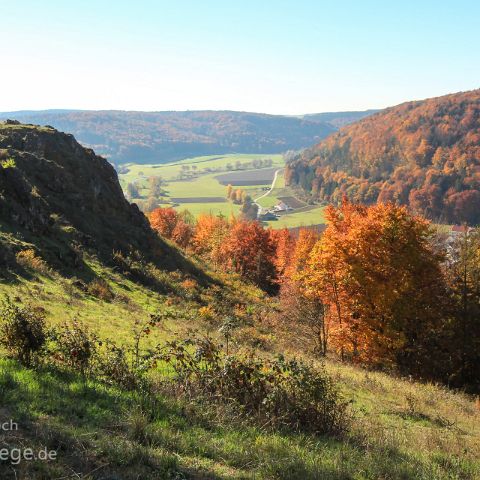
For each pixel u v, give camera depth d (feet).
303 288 105.29
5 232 94.02
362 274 87.35
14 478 16.60
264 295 178.81
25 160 139.13
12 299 58.75
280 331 104.99
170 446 22.40
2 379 25.50
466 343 94.02
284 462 22.88
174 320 86.12
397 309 87.51
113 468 18.95
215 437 25.52
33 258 86.79
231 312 119.14
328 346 102.22
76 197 144.05
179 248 185.98
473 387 91.91
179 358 33.22
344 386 52.90
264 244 245.86
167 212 295.07
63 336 32.99
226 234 281.33
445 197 604.49
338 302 93.20
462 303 98.02
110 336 53.93
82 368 31.60
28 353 30.83
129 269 123.24
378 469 25.14
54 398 24.94
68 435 20.67
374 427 35.86
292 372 32.19
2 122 165.99
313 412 31.37
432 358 91.09
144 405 26.91
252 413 30.58
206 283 154.40
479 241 120.06
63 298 72.79
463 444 36.50
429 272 91.97
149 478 18.79
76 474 17.66
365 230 90.17
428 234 92.02
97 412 24.67
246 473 21.34
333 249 90.02
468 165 629.92
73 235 121.29
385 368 87.71
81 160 164.55
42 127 170.71
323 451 26.48
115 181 180.34
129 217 167.12
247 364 32.48
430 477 26.20
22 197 108.88
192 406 28.81
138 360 34.65
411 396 53.21
